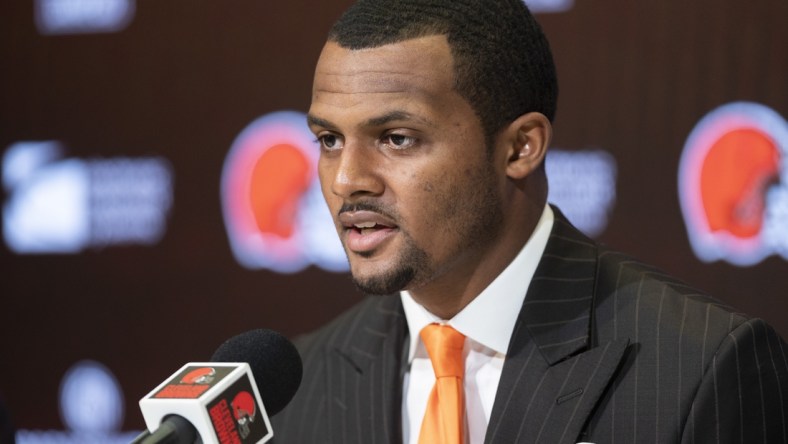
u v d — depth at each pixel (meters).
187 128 8.16
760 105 7.22
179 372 3.01
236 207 8.10
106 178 8.30
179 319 8.24
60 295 8.41
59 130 8.34
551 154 7.50
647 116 7.37
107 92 8.27
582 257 3.91
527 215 3.77
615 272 3.89
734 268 7.24
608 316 3.75
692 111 7.31
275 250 8.05
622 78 7.40
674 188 7.33
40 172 8.38
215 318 8.17
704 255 7.29
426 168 3.43
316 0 7.96
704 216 7.29
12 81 8.38
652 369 3.55
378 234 3.49
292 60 8.00
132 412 8.43
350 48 3.47
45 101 8.35
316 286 7.98
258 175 8.05
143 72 8.21
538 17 7.50
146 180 8.24
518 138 3.68
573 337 3.70
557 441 3.50
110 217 8.31
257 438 2.96
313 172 7.98
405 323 4.11
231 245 8.13
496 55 3.56
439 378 3.73
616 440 3.49
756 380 3.49
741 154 7.24
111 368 8.40
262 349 3.39
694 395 3.45
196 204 8.17
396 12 3.50
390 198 3.45
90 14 8.30
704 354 3.49
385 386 3.96
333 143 3.58
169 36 8.17
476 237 3.58
